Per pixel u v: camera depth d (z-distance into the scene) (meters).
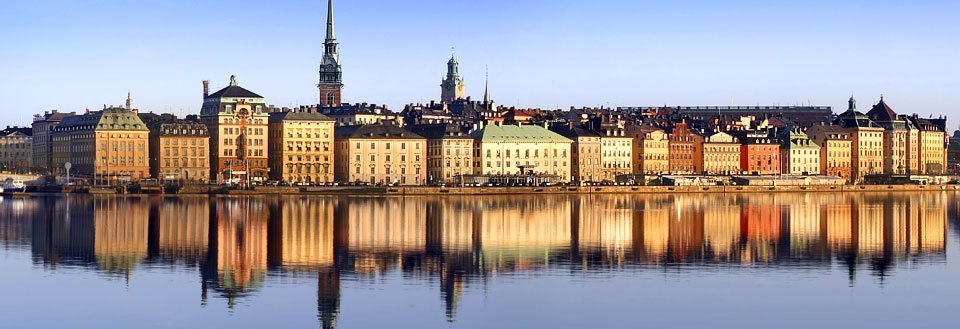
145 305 174.75
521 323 166.00
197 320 166.25
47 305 174.50
